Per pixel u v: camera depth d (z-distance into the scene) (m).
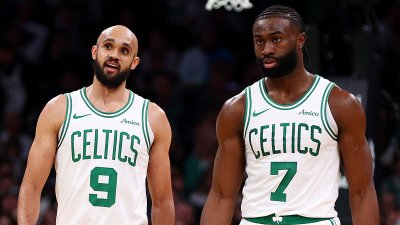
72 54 19.20
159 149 9.16
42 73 19.09
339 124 8.84
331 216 8.81
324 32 11.30
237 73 19.67
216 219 9.26
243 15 20.16
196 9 20.42
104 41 8.99
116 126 9.00
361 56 11.16
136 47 9.11
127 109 9.10
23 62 19.23
